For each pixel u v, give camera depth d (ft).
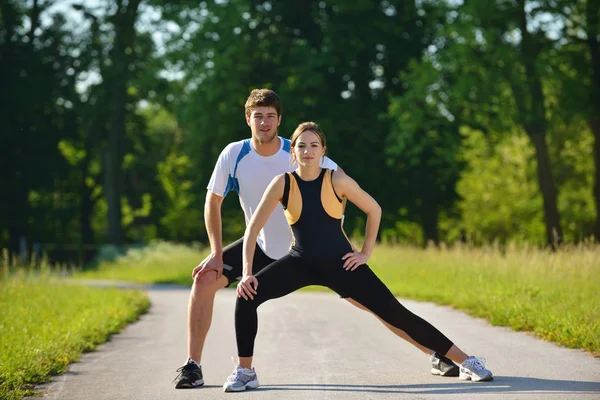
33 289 55.47
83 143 171.73
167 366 28.71
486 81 106.11
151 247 129.49
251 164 24.32
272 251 24.54
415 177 132.16
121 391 23.48
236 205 131.03
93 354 32.22
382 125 128.98
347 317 44.09
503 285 48.62
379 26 127.85
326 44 127.75
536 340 32.45
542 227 163.43
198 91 125.18
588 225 158.20
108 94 140.67
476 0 105.09
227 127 126.82
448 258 71.15
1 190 161.89
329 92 130.31
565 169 155.43
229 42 124.77
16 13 157.28
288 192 22.71
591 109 106.32
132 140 168.14
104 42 152.56
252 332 22.93
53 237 185.37
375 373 25.27
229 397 21.63
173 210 215.10
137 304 53.31
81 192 182.39
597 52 106.22
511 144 159.84
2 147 159.74
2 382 24.29
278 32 133.18
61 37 156.56
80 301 51.55
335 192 22.65
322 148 22.65
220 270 24.06
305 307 51.16
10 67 156.46
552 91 107.45
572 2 103.24
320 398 21.03
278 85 128.67
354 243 88.43
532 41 106.42
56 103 162.50
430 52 131.54
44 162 163.02
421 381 23.34
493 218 165.07
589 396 20.21
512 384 22.26
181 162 214.90
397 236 174.40
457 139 122.93
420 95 115.55
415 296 57.00
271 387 23.12
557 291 43.16
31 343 30.78
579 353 28.48
